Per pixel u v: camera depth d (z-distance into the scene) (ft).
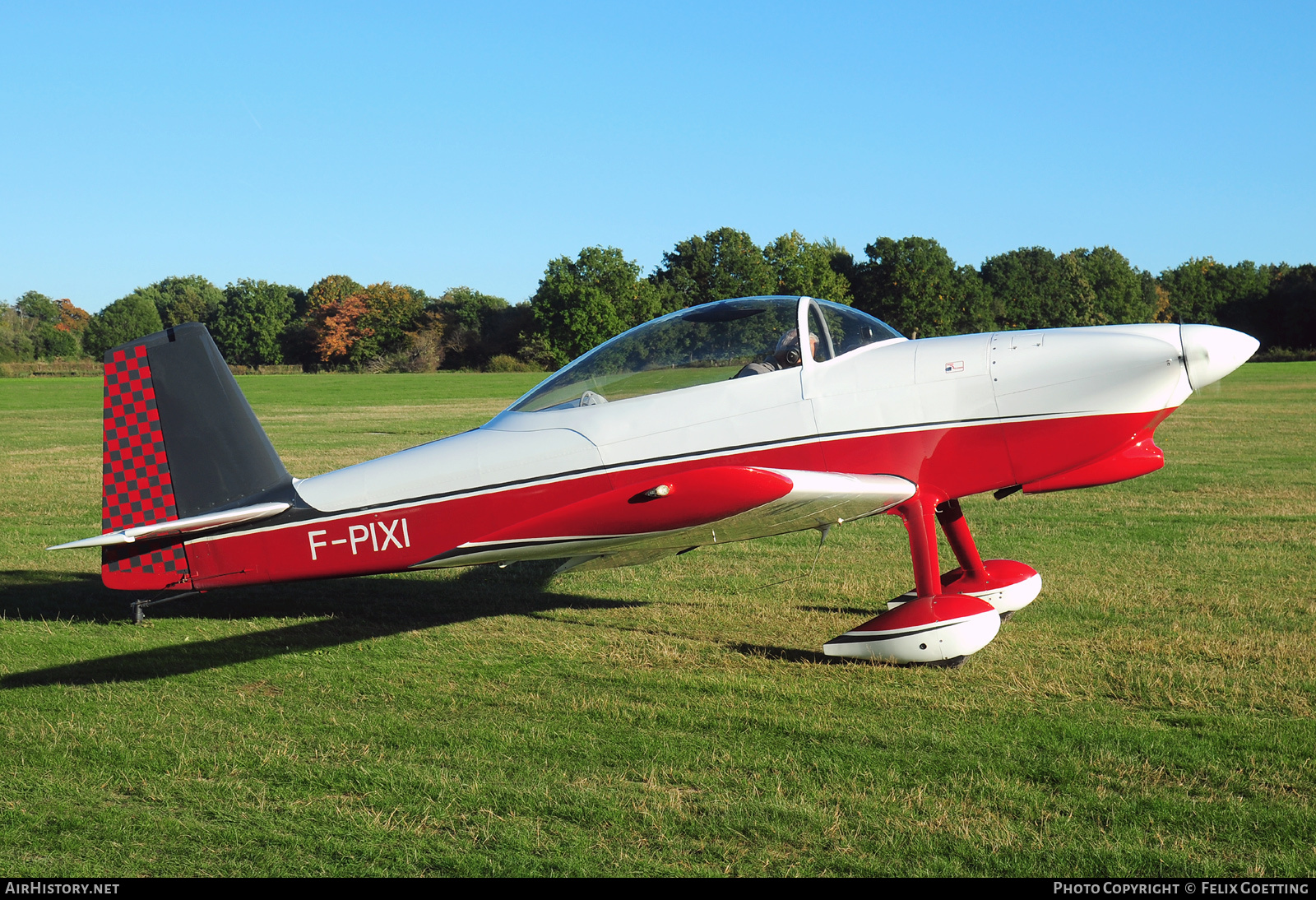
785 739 13.23
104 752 13.01
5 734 13.73
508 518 18.74
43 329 323.57
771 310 18.37
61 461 50.80
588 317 273.33
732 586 22.97
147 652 18.02
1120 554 25.43
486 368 296.51
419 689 15.69
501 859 10.02
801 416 17.87
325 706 14.92
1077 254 333.42
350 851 10.25
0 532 30.66
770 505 15.17
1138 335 17.28
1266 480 39.60
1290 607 19.67
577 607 21.30
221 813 11.16
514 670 16.62
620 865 9.88
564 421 18.65
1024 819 10.72
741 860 9.96
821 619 19.83
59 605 21.74
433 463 19.06
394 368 302.04
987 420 17.61
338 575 19.53
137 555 19.48
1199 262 343.67
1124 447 17.80
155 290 428.15
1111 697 14.73
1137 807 10.93
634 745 13.04
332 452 53.78
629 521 15.71
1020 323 300.61
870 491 16.43
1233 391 106.83
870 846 10.19
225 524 19.06
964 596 16.60
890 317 281.54
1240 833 10.30
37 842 10.52
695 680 15.90
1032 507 34.04
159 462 19.38
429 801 11.38
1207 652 16.65
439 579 24.45
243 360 344.69
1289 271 306.35
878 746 12.90
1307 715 13.71
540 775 12.10
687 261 289.12
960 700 14.69
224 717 14.44
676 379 18.34
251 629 19.74
